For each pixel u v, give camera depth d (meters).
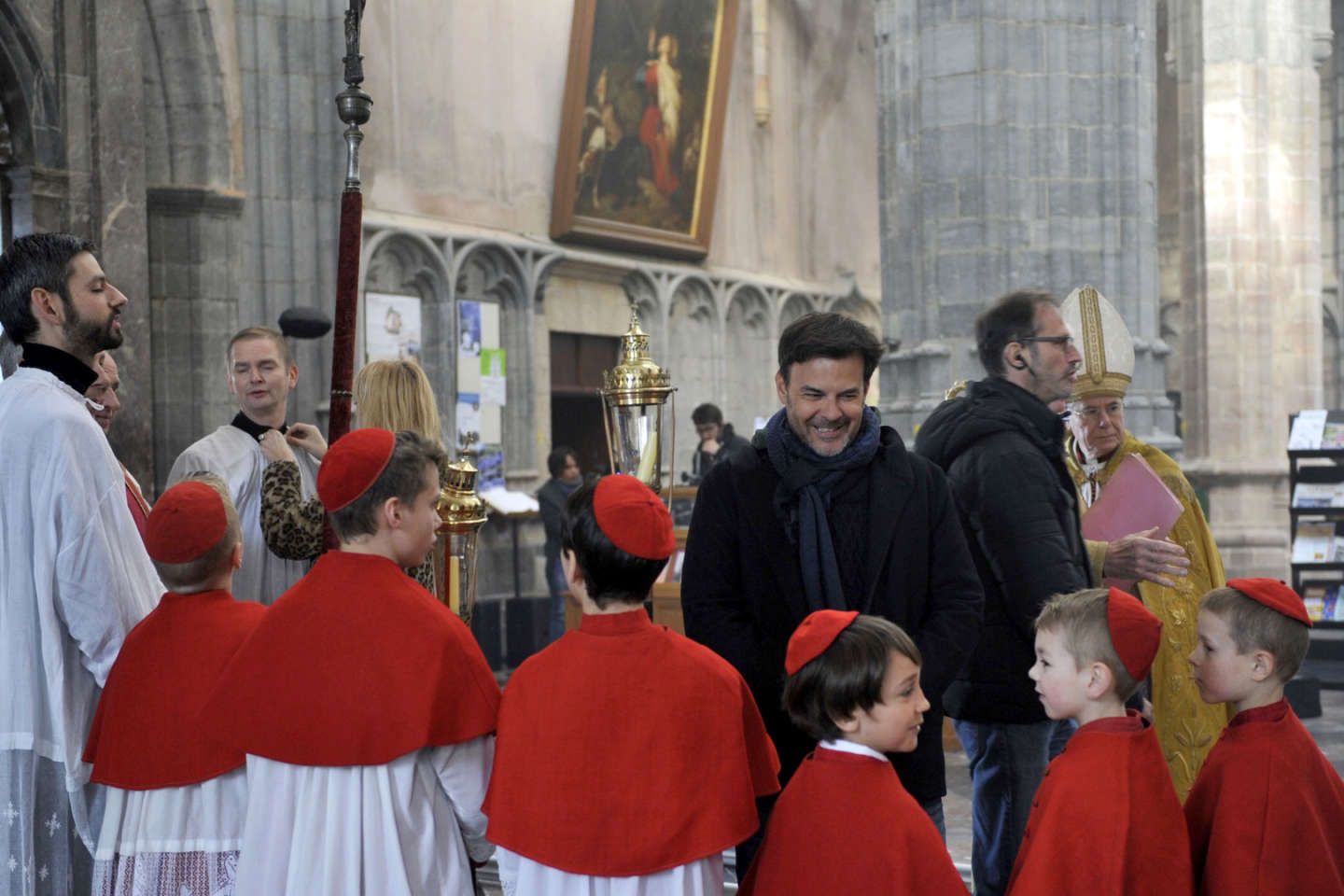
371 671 2.39
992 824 3.28
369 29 10.43
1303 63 13.32
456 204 11.41
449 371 11.12
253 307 9.50
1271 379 13.16
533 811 2.29
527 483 12.09
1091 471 3.94
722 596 2.73
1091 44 8.42
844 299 16.95
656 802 2.26
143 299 8.22
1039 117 8.38
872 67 17.55
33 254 2.94
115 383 3.61
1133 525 3.54
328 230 9.77
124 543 2.90
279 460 3.34
